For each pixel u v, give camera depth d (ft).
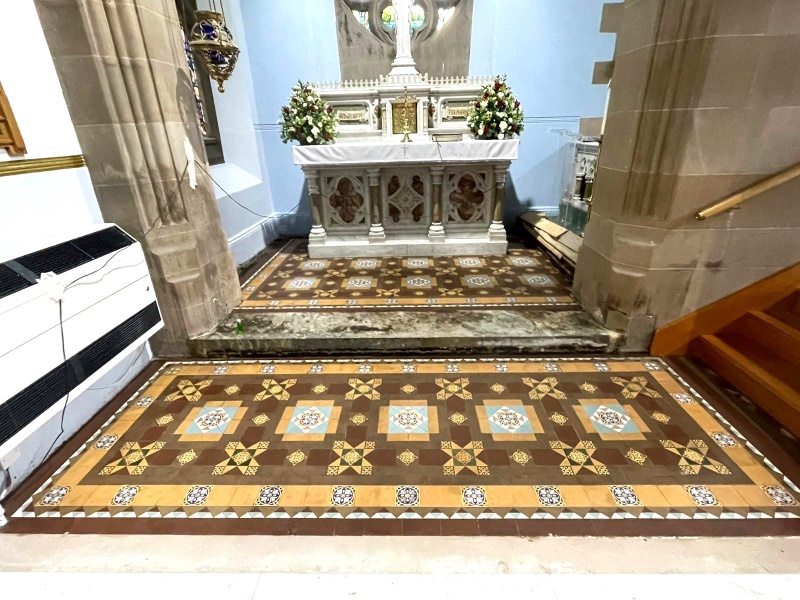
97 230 9.07
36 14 8.16
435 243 17.83
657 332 10.65
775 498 6.87
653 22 8.66
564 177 20.38
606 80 11.73
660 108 9.00
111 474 7.59
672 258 9.97
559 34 18.49
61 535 6.52
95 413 9.14
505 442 8.11
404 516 6.70
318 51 18.97
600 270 11.48
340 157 16.05
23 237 7.84
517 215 21.67
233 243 17.03
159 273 10.47
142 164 9.65
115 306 8.94
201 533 6.51
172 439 8.38
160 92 9.62
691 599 5.49
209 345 11.22
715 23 7.96
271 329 11.64
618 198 10.42
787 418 8.30
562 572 5.85
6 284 6.61
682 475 7.32
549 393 9.46
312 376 10.34
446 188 17.34
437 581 5.77
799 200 9.13
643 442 8.04
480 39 18.69
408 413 8.94
